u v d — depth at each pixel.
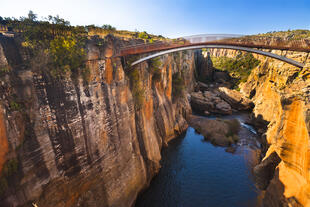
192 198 24.72
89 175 16.02
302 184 14.85
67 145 14.23
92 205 16.06
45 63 13.34
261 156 34.25
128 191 20.50
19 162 11.27
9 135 10.80
